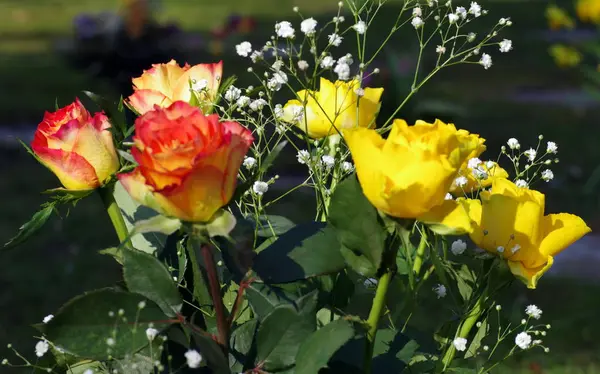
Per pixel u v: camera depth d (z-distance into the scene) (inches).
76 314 30.6
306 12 452.8
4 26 441.1
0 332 106.3
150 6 193.3
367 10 37.0
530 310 35.9
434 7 39.8
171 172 29.4
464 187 36.9
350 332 29.9
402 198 30.0
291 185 159.6
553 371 89.1
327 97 35.9
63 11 494.0
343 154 37.0
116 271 123.3
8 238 143.0
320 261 31.4
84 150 33.2
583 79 267.0
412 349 33.0
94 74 185.6
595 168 176.2
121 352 30.8
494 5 486.0
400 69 163.2
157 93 34.1
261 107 36.6
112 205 34.1
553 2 476.1
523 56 327.9
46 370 33.7
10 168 186.1
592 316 104.2
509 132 210.7
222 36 276.1
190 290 34.0
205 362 31.2
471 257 33.5
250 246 31.7
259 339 30.9
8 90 270.5
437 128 30.3
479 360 84.4
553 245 32.9
